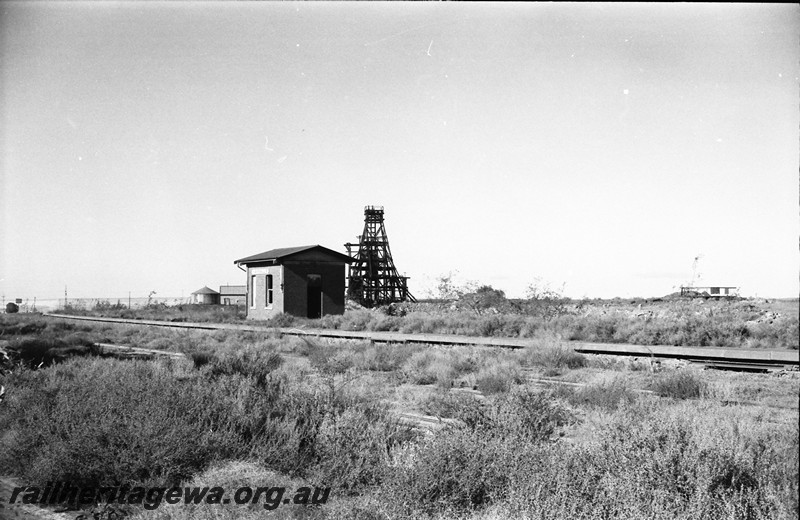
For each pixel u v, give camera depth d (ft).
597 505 16.78
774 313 78.54
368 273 203.51
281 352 69.15
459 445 20.57
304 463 22.50
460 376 46.96
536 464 19.48
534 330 81.20
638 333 69.77
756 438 21.80
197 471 21.63
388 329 100.27
